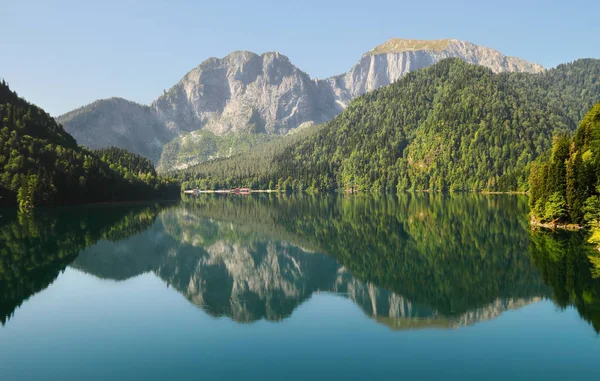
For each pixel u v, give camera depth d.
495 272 67.56
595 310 49.06
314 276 71.56
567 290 56.16
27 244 101.81
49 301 58.38
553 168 102.06
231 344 43.12
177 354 41.03
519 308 50.84
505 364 37.41
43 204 195.62
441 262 76.81
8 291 63.09
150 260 87.00
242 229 131.25
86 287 65.31
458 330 45.00
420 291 59.75
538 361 37.78
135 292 62.91
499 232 102.50
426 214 150.88
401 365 37.69
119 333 46.59
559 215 99.75
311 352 40.81
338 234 115.25
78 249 96.62
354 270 74.50
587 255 73.31
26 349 42.78
